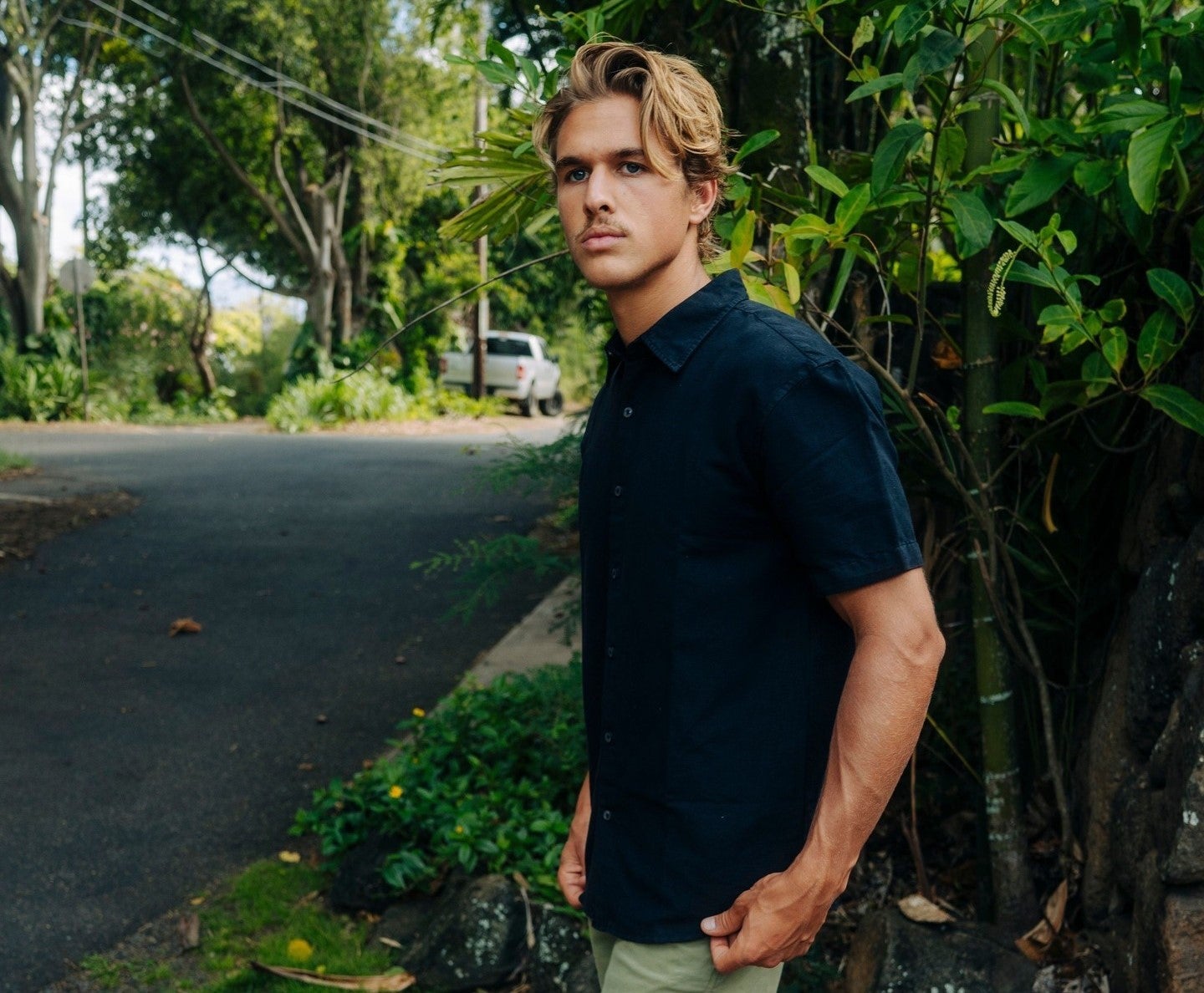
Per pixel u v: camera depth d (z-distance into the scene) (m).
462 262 28.08
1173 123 2.12
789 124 3.04
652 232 1.53
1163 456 2.43
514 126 2.63
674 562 1.51
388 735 5.11
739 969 1.56
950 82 2.09
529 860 3.38
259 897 3.63
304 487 12.23
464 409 26.48
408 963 3.18
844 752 1.43
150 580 8.11
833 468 1.42
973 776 2.87
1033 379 2.40
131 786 4.56
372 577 8.12
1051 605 2.92
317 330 26.78
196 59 24.58
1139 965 2.25
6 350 23.44
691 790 1.52
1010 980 2.48
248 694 5.68
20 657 6.32
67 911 3.59
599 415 1.69
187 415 26.19
